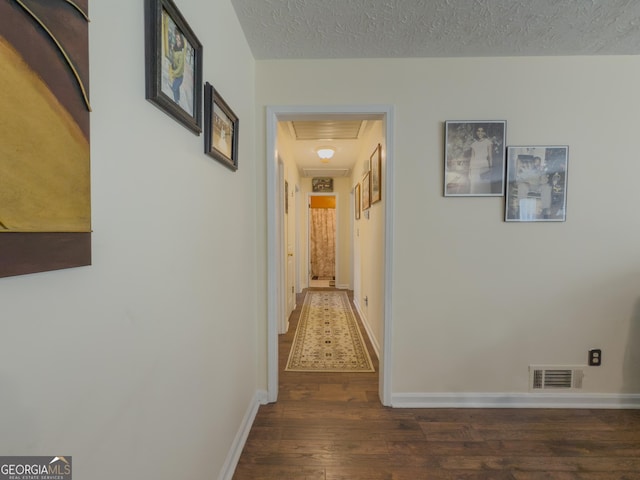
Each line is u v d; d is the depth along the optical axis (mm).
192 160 959
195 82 936
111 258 593
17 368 416
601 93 1748
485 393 1856
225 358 1289
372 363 2447
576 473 1353
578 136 1764
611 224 1785
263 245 1882
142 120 688
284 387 2078
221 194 1231
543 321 1833
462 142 1769
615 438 1573
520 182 1777
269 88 1805
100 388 570
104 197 571
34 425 442
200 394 1029
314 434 1598
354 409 1822
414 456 1445
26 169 406
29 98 406
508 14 1390
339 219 5582
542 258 1810
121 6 610
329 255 6492
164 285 794
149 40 694
